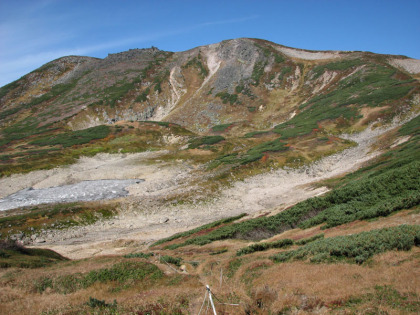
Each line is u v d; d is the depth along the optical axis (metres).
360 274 12.31
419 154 38.84
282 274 14.62
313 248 17.30
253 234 30.47
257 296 12.32
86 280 17.77
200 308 11.65
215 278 17.45
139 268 18.92
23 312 12.50
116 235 43.56
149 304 12.34
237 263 19.56
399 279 10.91
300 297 11.41
